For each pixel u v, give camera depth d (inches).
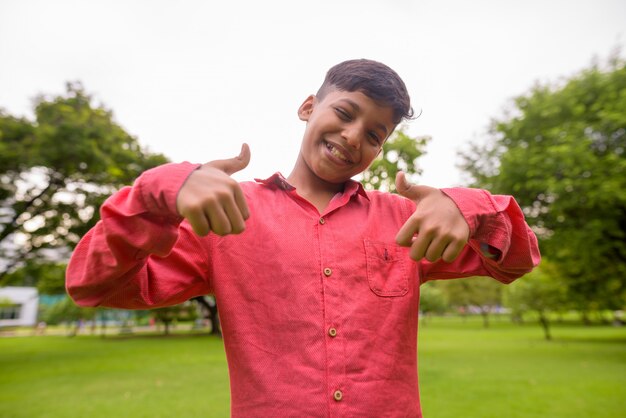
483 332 958.4
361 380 33.3
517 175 408.2
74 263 29.1
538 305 737.0
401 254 39.9
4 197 443.8
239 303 35.0
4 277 549.6
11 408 222.7
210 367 384.2
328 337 33.8
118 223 25.3
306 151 42.1
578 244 391.5
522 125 434.6
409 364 36.9
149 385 288.4
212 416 201.8
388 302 37.1
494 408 213.0
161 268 33.8
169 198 23.8
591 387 269.4
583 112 412.5
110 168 442.0
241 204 24.6
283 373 32.7
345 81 40.1
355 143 38.2
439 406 218.1
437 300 1184.8
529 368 360.5
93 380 312.5
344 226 39.1
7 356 512.7
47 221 483.5
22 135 414.3
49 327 1571.1
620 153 382.0
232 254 36.2
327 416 31.5
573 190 362.6
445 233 27.1
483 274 38.8
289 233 37.1
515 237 33.4
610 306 670.5
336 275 36.1
